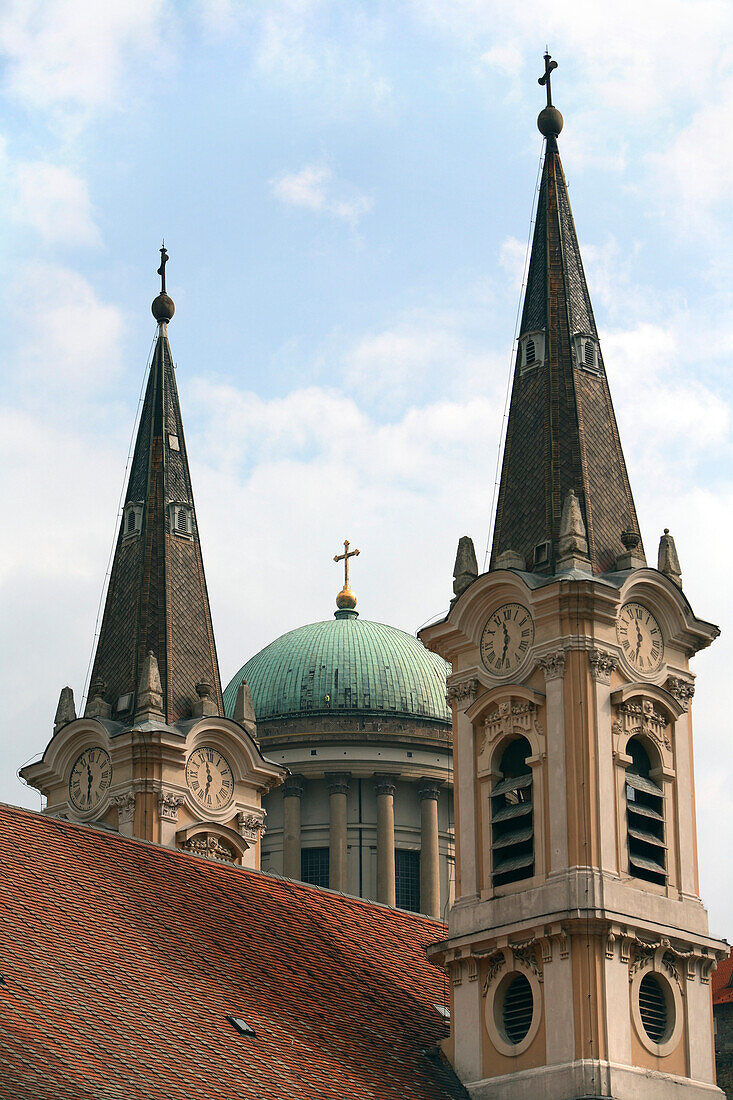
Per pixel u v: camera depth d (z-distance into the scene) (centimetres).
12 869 7362
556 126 9131
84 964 6994
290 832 12850
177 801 9512
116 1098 6194
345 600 14325
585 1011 7475
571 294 8800
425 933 8812
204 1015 7094
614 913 7581
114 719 9781
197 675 10000
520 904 7738
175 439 10538
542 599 7906
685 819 8044
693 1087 7650
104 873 7700
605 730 7838
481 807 8012
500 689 8012
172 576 10144
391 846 12825
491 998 7756
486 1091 7631
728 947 7969
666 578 8162
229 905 8031
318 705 13238
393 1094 7288
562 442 8412
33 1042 6328
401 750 13100
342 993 7881
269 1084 6831
